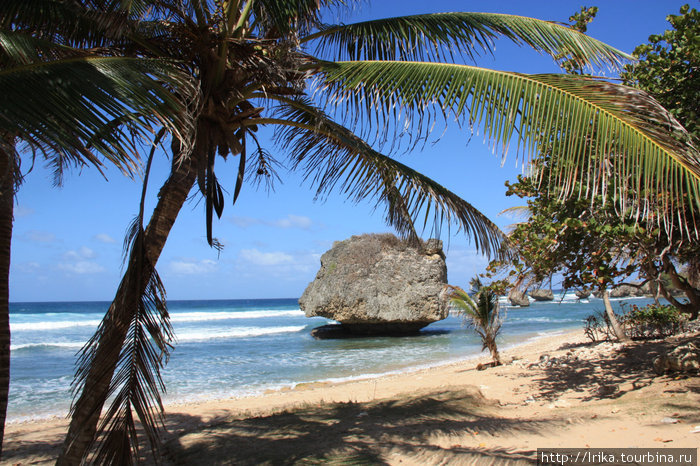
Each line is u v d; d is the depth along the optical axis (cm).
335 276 2898
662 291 731
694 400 555
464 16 494
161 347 388
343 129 562
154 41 432
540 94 329
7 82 243
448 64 386
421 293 2784
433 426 554
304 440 514
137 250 394
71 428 388
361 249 2972
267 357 1989
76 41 418
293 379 1482
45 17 358
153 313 390
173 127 304
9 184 360
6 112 229
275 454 459
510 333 2798
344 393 1116
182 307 8356
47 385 1395
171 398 1213
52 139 234
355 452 449
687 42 658
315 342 2591
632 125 300
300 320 4425
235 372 1617
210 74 438
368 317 2775
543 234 766
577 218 693
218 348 2309
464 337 2756
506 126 333
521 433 488
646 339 1303
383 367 1691
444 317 2839
